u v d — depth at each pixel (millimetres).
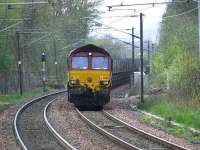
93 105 50375
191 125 34625
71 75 49812
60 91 84062
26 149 24656
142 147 26750
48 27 95688
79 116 43719
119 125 37094
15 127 33969
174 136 30969
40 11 91750
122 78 92438
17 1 81188
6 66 76938
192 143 27922
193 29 65500
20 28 82312
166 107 43594
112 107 51406
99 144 27969
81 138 30234
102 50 50031
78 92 49562
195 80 44594
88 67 49812
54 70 106750
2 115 45188
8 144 28031
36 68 98188
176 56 55375
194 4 79562
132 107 50969
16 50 84125
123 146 26984
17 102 62375
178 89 47031
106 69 49906
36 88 94375
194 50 57688
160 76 64562
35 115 44469
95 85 49688
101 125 36969
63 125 36969
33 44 92625
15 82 86250
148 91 63438
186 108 40656
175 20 77500
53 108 51219
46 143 28531
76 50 50031
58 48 105812
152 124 37406
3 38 76812
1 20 75188
